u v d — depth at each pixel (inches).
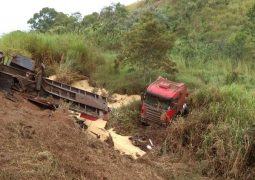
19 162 276.1
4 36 864.9
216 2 1364.4
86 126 454.0
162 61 816.9
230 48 1047.6
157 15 1280.8
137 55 802.8
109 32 1133.7
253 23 1142.3
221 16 1254.9
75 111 459.5
